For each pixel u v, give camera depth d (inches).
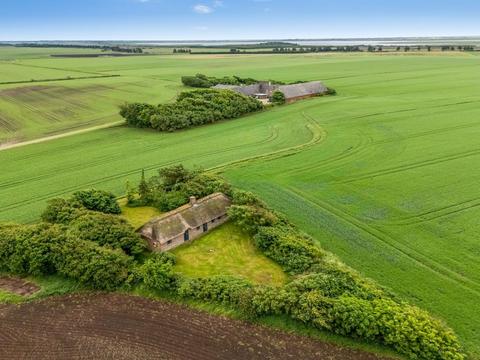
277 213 1771.7
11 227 1592.0
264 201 1947.6
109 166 2514.8
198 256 1546.5
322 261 1418.6
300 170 2332.7
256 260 1504.7
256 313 1224.8
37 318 1272.1
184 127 3368.6
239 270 1450.5
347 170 2299.5
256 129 3289.9
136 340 1179.9
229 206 1769.2
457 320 1163.3
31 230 1515.7
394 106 3828.7
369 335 1096.8
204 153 2721.5
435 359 1032.2
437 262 1428.4
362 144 2741.1
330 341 1135.6
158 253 1524.4
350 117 3491.6
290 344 1138.7
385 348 1093.1
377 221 1726.1
